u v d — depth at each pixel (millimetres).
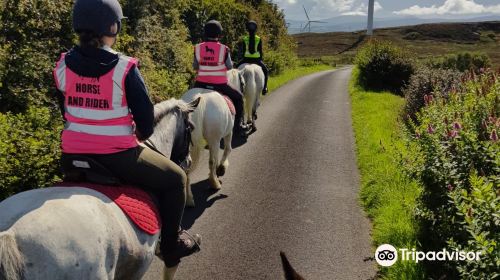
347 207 7117
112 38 2984
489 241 3912
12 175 5199
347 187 8023
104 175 2975
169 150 4055
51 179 5613
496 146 4781
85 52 2889
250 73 10945
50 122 6742
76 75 2900
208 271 5152
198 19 20125
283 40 39500
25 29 7863
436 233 5355
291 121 13609
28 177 5332
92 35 2863
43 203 2502
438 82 11938
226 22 22859
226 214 6656
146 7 13234
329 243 5934
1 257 2092
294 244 5871
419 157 6199
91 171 2965
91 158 2943
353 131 12578
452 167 5133
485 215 4000
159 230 3215
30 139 5492
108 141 2941
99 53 2879
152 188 3240
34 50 7727
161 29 13953
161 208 3367
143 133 3111
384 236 5898
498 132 5168
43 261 2236
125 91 2920
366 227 6434
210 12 21250
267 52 28094
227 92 7539
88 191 2787
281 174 8578
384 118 13344
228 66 7555
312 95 20125
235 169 8719
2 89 6879
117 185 3018
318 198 7445
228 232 6105
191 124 4629
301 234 6148
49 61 7855
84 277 2379
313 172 8781
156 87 11172
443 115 6402
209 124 6539
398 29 125812
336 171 8906
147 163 3160
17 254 2150
